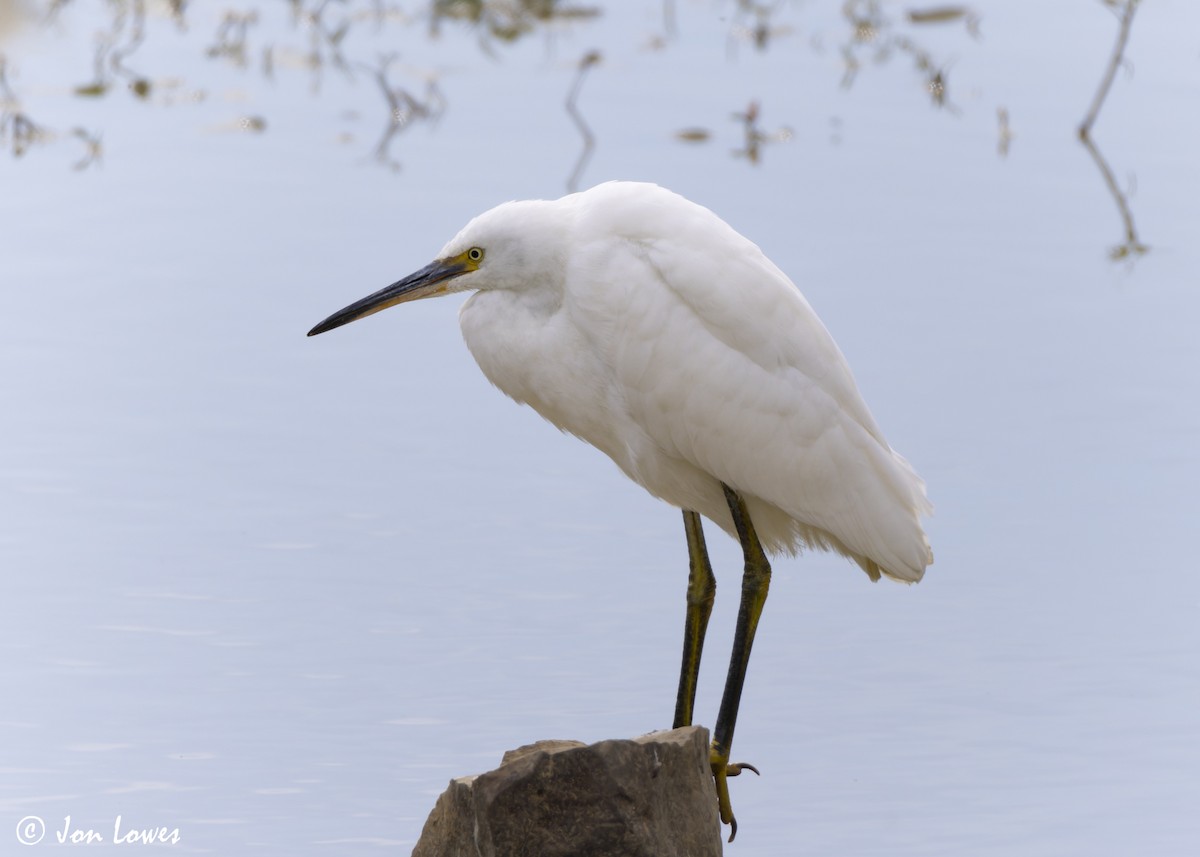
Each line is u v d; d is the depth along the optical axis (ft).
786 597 43.06
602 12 86.99
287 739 36.19
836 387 33.19
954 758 35.99
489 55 80.84
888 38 83.61
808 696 38.45
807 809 34.45
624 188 33.35
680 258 32.58
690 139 70.69
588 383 33.86
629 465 35.22
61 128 71.46
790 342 32.91
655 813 27.50
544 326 33.73
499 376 34.55
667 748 27.94
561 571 43.14
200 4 86.12
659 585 42.63
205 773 35.01
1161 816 33.94
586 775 26.99
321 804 34.09
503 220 33.37
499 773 27.17
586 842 27.09
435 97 75.20
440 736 36.29
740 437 33.01
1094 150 71.00
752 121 70.95
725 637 40.91
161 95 75.20
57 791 34.37
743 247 33.12
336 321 34.35
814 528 34.45
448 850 28.27
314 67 78.74
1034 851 32.96
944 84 76.89
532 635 40.22
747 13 87.30
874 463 33.37
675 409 33.09
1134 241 62.69
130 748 35.81
